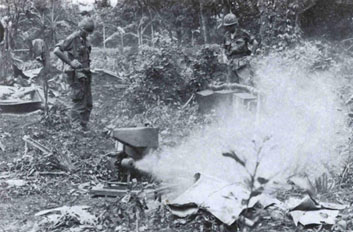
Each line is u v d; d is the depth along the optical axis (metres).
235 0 27.34
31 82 22.69
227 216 7.38
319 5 27.17
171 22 32.88
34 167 11.10
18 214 8.57
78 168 11.23
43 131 14.06
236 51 16.66
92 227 7.65
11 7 26.75
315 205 8.06
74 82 14.77
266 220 7.59
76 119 14.91
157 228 7.49
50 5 27.92
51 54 26.36
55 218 8.10
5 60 22.94
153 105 16.17
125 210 7.81
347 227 7.36
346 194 9.30
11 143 13.61
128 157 9.67
